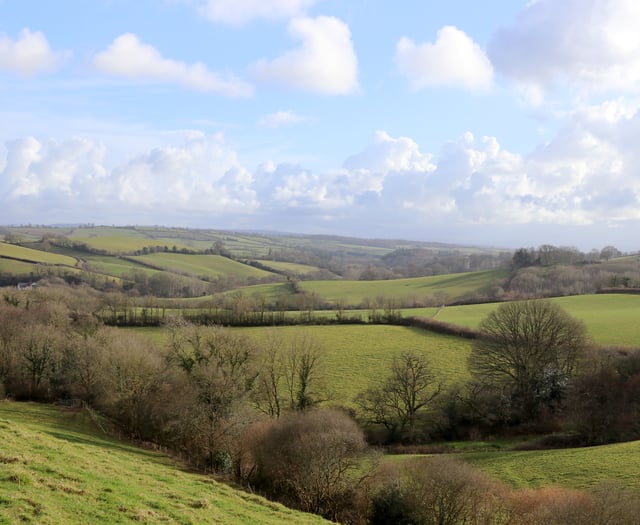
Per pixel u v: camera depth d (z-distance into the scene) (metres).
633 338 73.50
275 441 36.50
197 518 21.53
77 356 63.41
